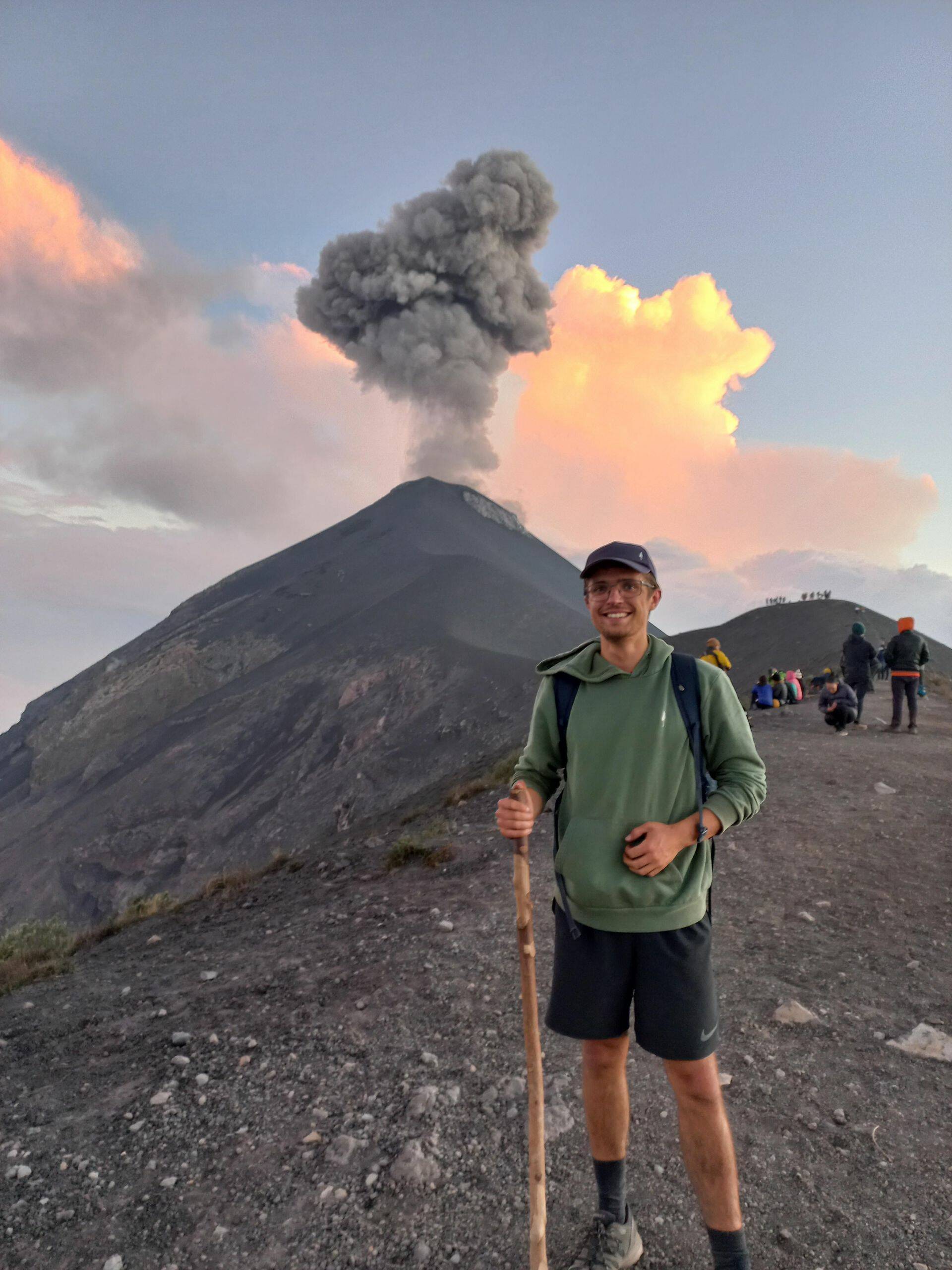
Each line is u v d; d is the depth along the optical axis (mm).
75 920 103000
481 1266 2451
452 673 125625
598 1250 2340
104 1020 4988
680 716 2266
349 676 141500
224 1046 4273
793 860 6988
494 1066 3734
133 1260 2600
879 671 26219
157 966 6234
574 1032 2260
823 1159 2953
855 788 9625
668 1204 2693
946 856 7082
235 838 104500
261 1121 3428
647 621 2352
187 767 126375
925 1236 2520
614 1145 2408
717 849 7332
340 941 6016
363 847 9828
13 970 6738
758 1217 2637
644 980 2199
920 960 4875
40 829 129375
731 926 5539
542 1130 2145
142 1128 3459
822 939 5273
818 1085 3480
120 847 110625
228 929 7211
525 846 2240
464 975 4910
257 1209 2818
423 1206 2756
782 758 11492
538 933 5547
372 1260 2514
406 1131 3232
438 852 8195
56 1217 2857
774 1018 4121
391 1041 4094
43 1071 4293
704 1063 2205
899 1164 2912
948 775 10383
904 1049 3785
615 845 2209
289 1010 4672
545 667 2459
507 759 13367
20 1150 3369
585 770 2275
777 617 78312
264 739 130750
